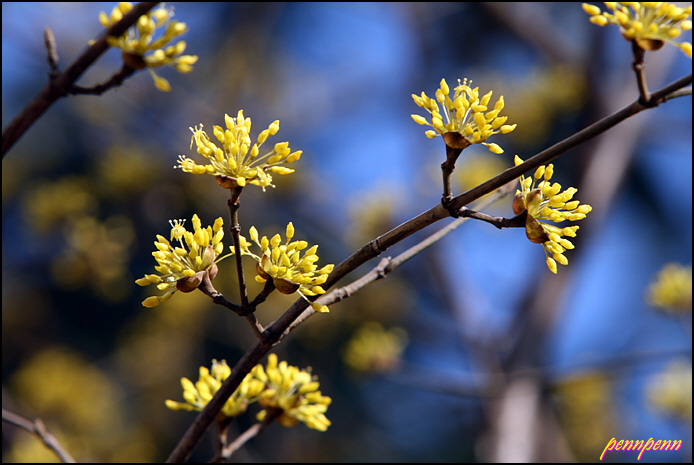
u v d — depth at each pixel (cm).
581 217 139
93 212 573
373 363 443
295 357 673
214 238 146
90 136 677
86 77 617
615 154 546
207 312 628
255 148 142
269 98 720
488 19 713
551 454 459
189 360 711
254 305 146
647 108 126
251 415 646
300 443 607
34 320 743
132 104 588
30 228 611
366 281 166
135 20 144
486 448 427
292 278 143
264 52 724
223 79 682
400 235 144
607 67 567
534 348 495
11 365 724
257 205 597
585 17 670
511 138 578
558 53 604
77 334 787
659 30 127
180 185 580
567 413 590
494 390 434
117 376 706
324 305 151
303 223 629
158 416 691
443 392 438
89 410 654
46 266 743
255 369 188
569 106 565
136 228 578
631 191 763
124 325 800
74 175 748
